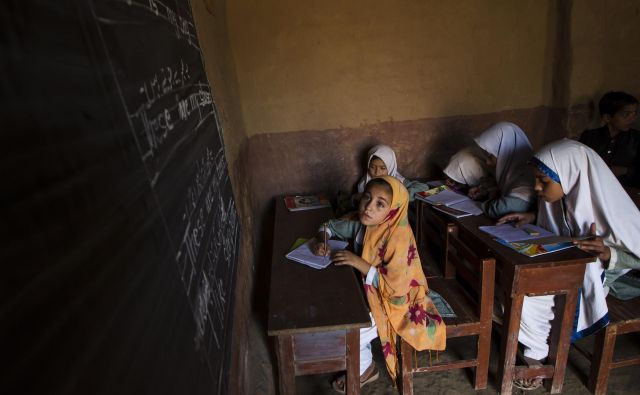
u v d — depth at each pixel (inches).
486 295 71.0
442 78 125.8
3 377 9.6
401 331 69.1
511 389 76.8
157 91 29.3
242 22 114.3
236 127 98.3
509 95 130.9
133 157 21.5
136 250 19.5
